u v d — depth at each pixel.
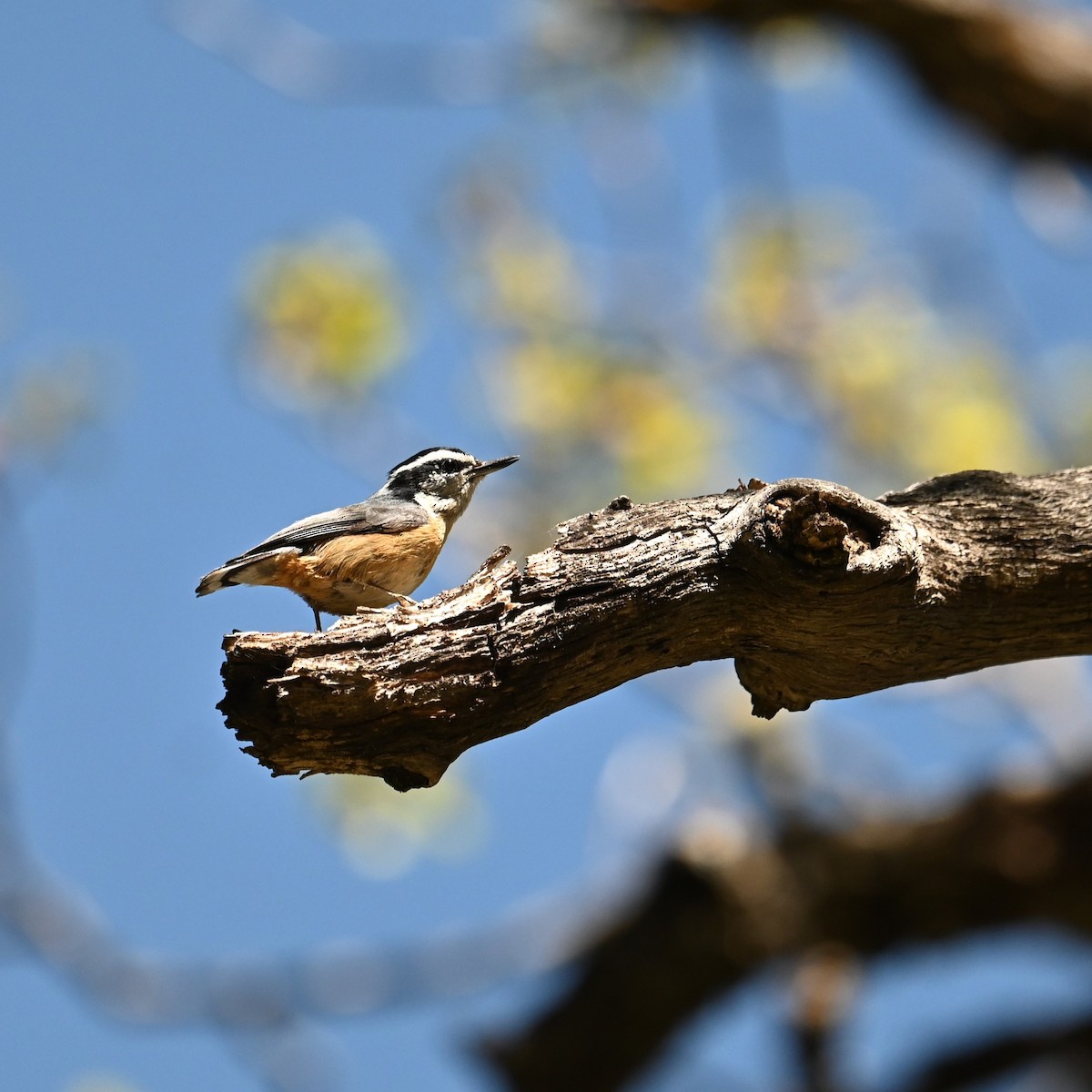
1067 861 10.98
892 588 6.72
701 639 6.94
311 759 6.55
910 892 11.20
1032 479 7.62
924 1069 10.37
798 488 6.69
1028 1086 10.34
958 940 11.34
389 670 6.37
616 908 11.84
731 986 11.08
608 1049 11.11
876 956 11.43
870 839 11.40
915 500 7.46
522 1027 11.52
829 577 6.59
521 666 6.52
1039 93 13.45
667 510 7.04
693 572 6.75
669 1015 11.09
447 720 6.48
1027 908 11.14
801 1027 11.00
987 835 11.16
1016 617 7.17
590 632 6.63
